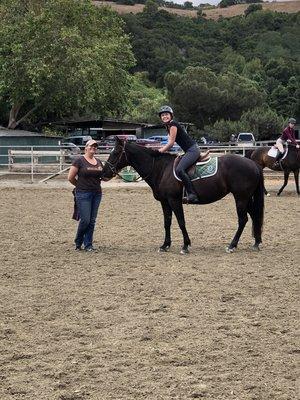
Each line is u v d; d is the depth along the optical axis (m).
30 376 4.98
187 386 4.74
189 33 125.56
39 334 6.05
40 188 23.55
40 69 39.06
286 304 7.07
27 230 13.24
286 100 76.19
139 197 20.11
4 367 5.18
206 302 7.18
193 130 60.06
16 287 8.05
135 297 7.44
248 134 47.34
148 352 5.49
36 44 40.53
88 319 6.54
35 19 40.09
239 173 10.22
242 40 123.25
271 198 19.59
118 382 4.82
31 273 8.93
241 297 7.41
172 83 71.94
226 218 14.73
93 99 43.03
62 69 40.59
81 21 43.62
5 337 5.96
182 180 10.04
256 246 10.63
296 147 20.06
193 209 16.48
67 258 10.09
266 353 5.44
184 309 6.88
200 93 66.25
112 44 43.62
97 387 4.73
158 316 6.62
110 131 58.44
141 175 10.54
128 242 11.66
